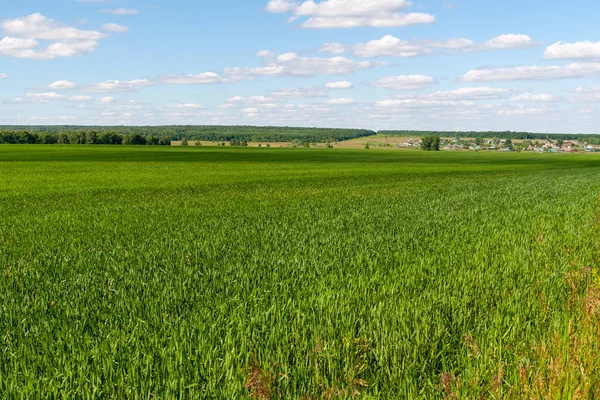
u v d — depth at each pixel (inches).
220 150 5182.1
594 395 164.4
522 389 165.3
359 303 251.6
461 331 217.8
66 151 4370.1
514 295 268.4
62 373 172.4
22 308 253.8
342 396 157.8
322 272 333.4
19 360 189.2
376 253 403.2
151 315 240.4
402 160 4224.9
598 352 190.5
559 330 213.2
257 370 158.6
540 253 393.4
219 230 561.3
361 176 2140.7
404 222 630.5
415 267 343.0
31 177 1883.6
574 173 2458.2
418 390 169.3
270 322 223.5
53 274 340.8
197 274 330.0
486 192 1224.8
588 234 506.6
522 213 715.4
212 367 177.0
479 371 175.3
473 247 435.5
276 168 2795.3
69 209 850.1
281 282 298.0
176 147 5757.9
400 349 191.3
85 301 270.7
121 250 434.6
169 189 1369.3
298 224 620.7
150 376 168.4
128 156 3951.8
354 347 190.7
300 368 174.7
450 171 2672.2
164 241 488.7
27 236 536.4
